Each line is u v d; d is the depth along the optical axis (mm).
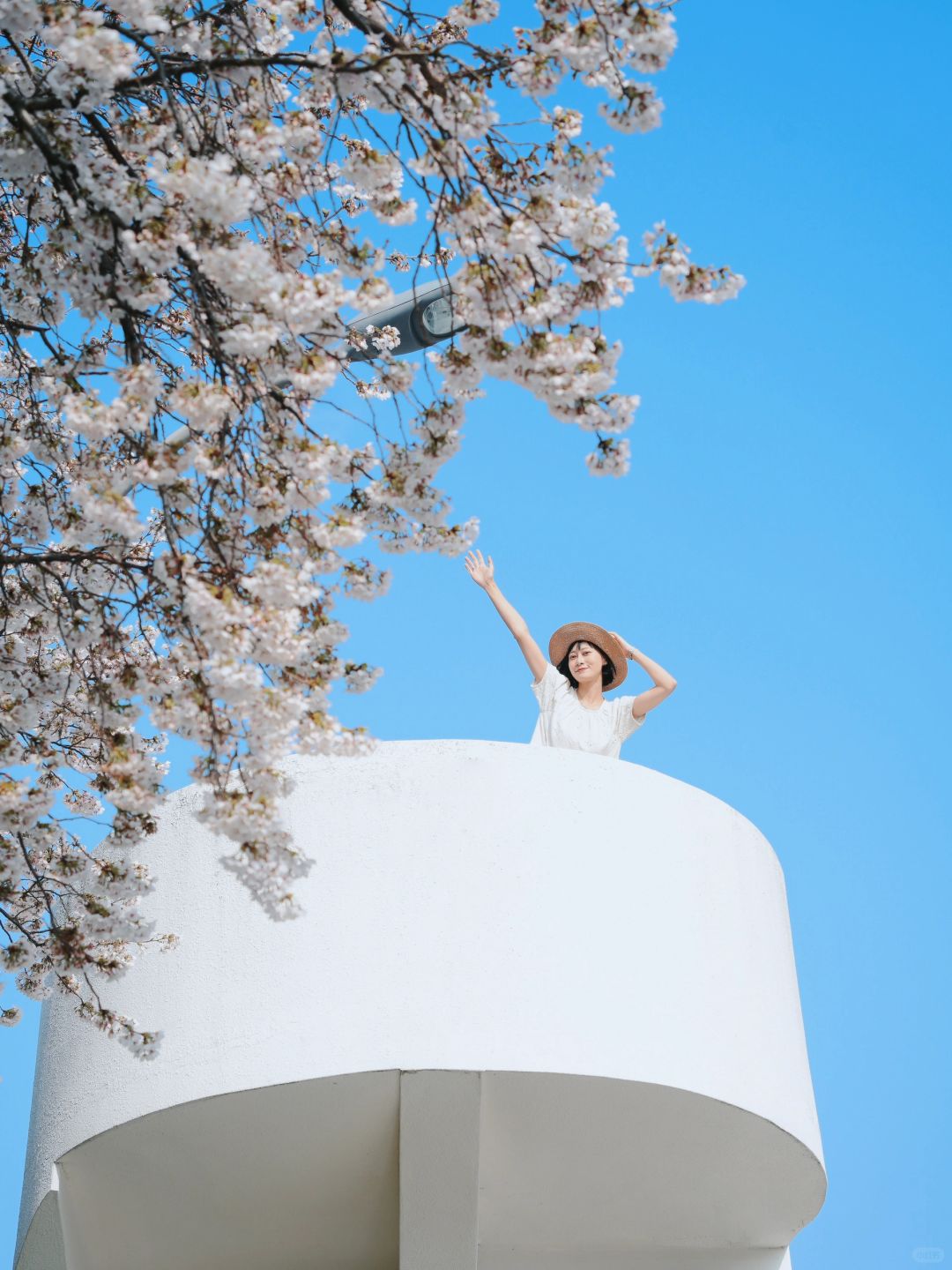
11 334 5145
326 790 7652
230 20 4859
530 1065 7156
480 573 9266
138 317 4852
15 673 5211
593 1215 8562
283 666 4574
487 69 4469
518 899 7441
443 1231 7516
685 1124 7652
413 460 4691
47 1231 8289
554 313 4348
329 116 5168
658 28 4250
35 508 5215
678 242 4441
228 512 4648
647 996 7484
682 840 7965
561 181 4430
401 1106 7234
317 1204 8078
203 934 7562
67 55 4152
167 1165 7781
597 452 4531
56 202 5090
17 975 6105
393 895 7422
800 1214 8664
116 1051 7652
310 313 4266
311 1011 7254
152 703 4656
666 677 8969
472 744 7762
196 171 4027
